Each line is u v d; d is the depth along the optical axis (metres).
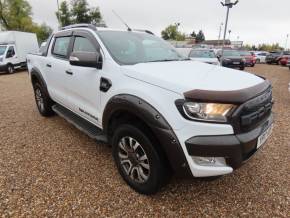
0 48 16.16
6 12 42.12
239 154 2.25
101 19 31.88
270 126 2.72
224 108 2.19
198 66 3.16
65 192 2.84
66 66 3.90
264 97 2.52
